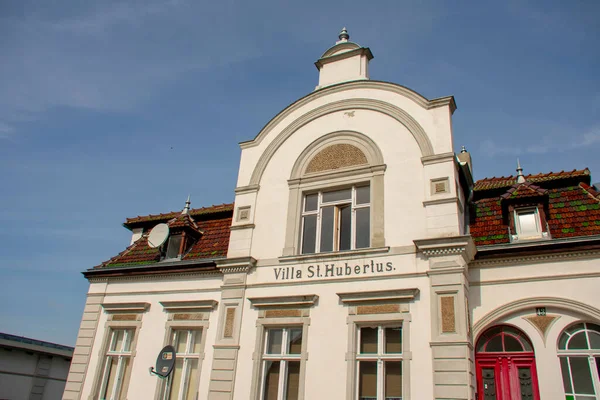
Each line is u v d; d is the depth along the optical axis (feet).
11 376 77.61
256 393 37.65
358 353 36.04
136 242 56.44
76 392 45.80
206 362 41.65
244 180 47.70
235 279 43.01
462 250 35.45
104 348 47.11
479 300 36.60
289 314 39.34
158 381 42.78
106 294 50.21
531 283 35.70
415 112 42.65
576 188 41.27
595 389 31.91
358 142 43.98
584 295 33.94
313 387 35.83
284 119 48.75
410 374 33.40
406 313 35.32
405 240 38.04
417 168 40.29
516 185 41.75
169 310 45.88
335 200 43.27
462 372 31.89
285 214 44.01
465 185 43.68
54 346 88.22
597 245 34.47
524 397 33.63
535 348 34.27
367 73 49.52
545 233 38.29
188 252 50.80
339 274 39.01
